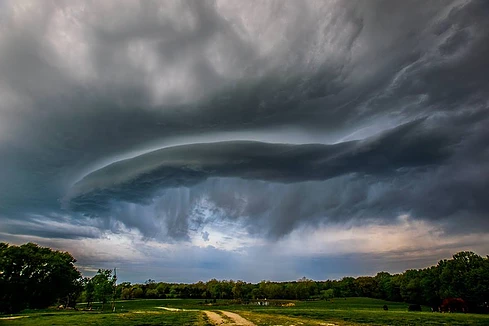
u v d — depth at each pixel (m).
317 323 40.38
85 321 43.62
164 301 143.50
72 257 98.69
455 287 96.94
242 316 51.88
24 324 41.41
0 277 77.88
